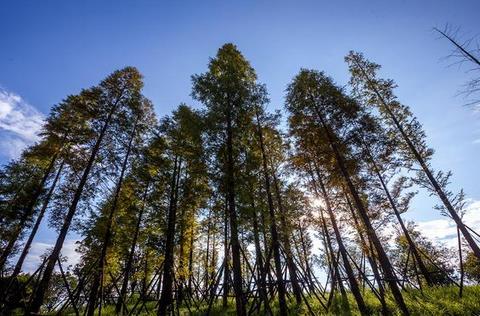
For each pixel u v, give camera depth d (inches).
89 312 500.4
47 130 658.2
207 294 701.3
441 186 595.8
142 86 694.5
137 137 677.9
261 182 519.5
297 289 586.2
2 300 495.8
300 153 605.6
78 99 613.3
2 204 741.9
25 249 617.0
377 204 624.7
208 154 487.2
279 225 568.4
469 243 517.7
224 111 507.2
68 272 821.2
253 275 485.4
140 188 694.5
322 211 607.5
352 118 537.6
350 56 739.4
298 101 597.6
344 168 507.8
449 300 458.0
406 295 564.1
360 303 462.9
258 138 600.7
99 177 578.6
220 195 494.9
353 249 770.2
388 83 695.1
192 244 817.5
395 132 677.3
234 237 437.7
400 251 971.9
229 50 627.8
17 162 810.8
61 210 556.4
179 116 696.4
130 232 727.1
